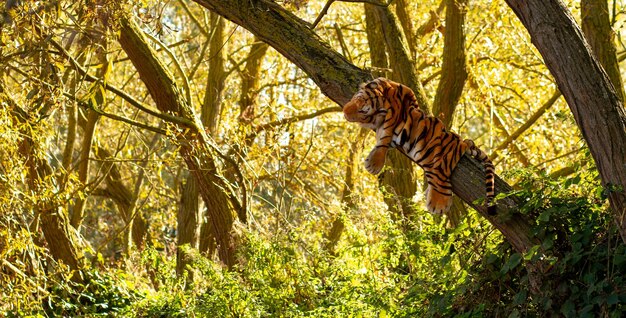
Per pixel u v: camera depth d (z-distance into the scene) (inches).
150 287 558.3
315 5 762.8
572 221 274.1
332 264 387.2
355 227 377.4
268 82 767.1
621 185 238.4
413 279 348.8
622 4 570.9
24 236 411.8
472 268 303.4
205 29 730.8
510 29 654.5
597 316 263.1
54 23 370.0
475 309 293.4
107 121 802.2
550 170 681.6
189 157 503.5
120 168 769.6
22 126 393.7
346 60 275.6
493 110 672.4
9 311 438.0
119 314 467.8
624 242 245.4
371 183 691.4
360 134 669.9
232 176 592.1
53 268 506.3
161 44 498.3
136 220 741.3
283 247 384.2
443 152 264.7
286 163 568.1
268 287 379.2
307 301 380.5
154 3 465.7
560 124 700.7
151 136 821.2
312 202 657.0
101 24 366.0
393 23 476.1
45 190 445.4
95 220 812.6
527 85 731.4
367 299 345.7
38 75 406.0
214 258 651.5
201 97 800.9
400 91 266.7
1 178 398.3
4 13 336.5
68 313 487.2
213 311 378.6
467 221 310.8
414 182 475.8
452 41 520.1
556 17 241.4
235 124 618.8
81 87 424.8
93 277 522.6
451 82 522.3
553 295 267.9
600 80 240.1
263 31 276.5
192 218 604.7
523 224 269.1
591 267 266.8
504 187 272.4
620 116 239.5
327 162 745.0
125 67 782.5
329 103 770.2
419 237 338.0
